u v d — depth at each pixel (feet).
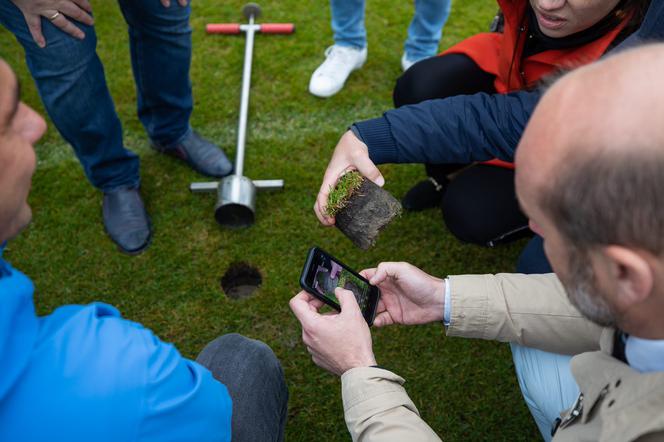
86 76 5.91
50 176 7.97
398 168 8.21
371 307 4.86
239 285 7.38
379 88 9.21
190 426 2.76
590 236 2.07
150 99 7.28
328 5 10.38
